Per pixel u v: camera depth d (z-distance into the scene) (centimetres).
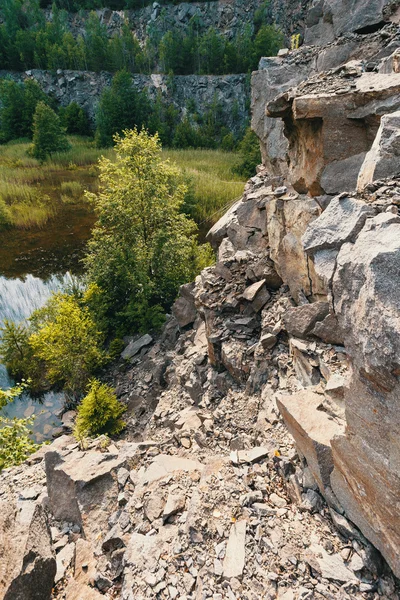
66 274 2456
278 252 1022
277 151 1395
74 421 1506
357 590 437
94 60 7188
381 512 425
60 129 5097
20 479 841
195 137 5919
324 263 477
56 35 8038
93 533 657
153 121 6003
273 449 675
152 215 1938
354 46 1229
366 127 737
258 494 586
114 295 1897
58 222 3150
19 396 1694
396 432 369
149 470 730
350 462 460
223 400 1016
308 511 542
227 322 1147
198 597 475
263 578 471
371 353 365
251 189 1560
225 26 7838
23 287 2328
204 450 882
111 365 1706
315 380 747
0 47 7531
